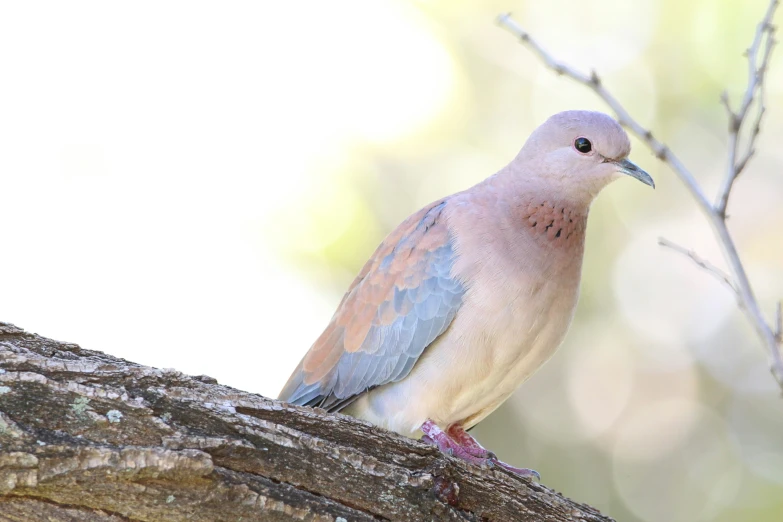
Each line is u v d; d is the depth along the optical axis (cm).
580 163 848
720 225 780
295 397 895
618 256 1529
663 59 1570
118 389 528
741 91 1536
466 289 812
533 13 1577
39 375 511
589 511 700
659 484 1470
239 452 544
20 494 485
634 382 1500
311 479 564
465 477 649
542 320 815
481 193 867
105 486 498
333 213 1439
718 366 1519
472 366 815
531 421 1465
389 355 844
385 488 586
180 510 516
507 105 1537
